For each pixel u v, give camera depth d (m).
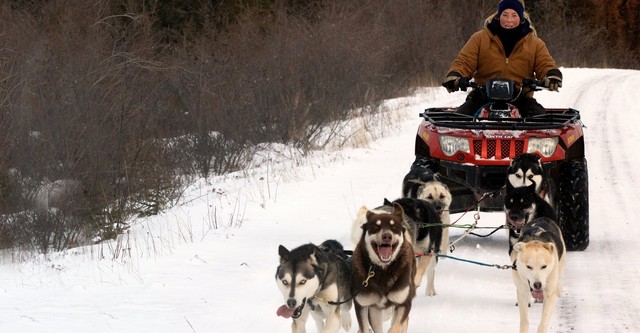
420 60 33.69
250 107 20.72
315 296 7.37
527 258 7.34
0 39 16.45
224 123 19.44
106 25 19.02
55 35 17.67
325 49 23.58
